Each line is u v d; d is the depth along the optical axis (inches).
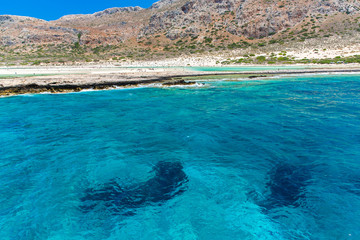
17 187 308.7
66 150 428.8
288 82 1291.8
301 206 265.1
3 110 719.1
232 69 1991.9
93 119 630.5
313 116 623.5
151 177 335.3
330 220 242.2
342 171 336.2
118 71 1690.5
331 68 1774.1
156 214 258.4
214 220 247.1
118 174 343.6
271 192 293.0
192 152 418.3
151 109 737.0
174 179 329.1
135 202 279.4
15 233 231.0
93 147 443.8
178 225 241.1
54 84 1074.1
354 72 1601.9
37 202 278.5
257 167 357.7
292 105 759.1
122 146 449.4
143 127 561.9
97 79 1218.6
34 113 689.0
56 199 284.7
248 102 814.5
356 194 282.8
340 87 1107.9
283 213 254.8
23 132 524.7
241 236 224.5
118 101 861.8
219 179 325.7
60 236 227.9
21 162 379.6
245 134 500.7
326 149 413.4
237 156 398.0
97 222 247.4
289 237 222.1
